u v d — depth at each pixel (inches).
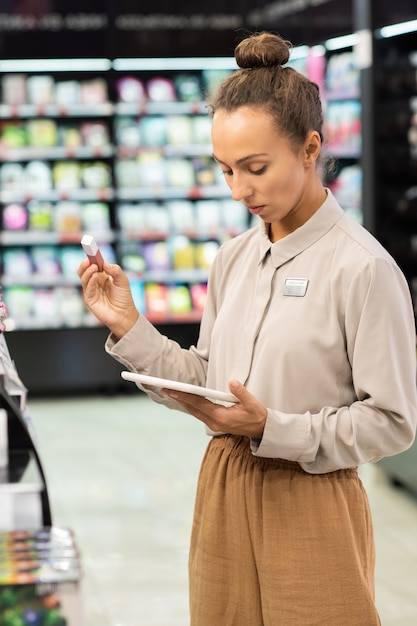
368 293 77.9
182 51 332.2
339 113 279.0
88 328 318.0
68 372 317.7
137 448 255.6
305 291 80.7
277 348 80.7
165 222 339.3
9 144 327.3
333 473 81.7
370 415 79.1
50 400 317.4
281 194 76.7
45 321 321.4
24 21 323.3
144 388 91.7
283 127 75.0
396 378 78.9
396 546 185.9
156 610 154.2
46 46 325.7
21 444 81.3
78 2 325.1
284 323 80.8
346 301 79.1
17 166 330.3
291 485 80.7
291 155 76.2
